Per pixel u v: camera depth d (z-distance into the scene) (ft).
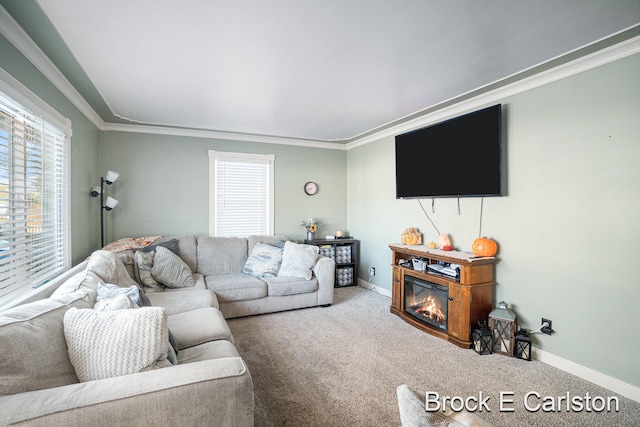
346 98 10.19
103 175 13.25
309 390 7.16
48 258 7.68
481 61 7.61
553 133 8.34
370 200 16.06
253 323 11.28
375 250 15.75
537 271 8.71
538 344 8.69
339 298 14.48
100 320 4.27
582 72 7.73
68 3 5.29
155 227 14.11
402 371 8.02
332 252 16.25
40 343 3.88
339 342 9.70
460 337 9.42
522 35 6.43
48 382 3.78
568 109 8.02
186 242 13.29
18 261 6.23
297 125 13.60
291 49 6.95
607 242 7.32
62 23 5.88
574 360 7.92
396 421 6.17
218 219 15.29
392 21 5.89
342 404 6.67
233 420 4.09
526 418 6.30
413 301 11.69
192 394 3.86
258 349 9.18
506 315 8.86
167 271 10.93
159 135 14.14
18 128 6.29
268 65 7.73
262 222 16.16
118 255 10.78
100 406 3.45
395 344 9.57
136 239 12.78
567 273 8.06
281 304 12.37
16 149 6.25
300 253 13.23
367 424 6.08
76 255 9.80
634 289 6.90
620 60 7.08
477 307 9.41
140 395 3.65
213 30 6.17
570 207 8.00
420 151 11.90
